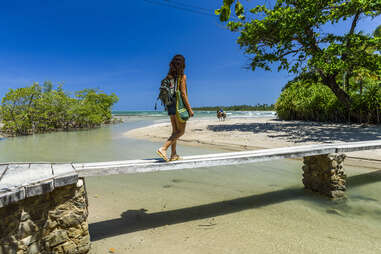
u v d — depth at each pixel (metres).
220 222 3.65
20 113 19.03
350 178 5.71
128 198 4.74
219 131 15.38
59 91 24.06
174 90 3.53
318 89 22.23
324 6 14.86
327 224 3.50
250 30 16.39
